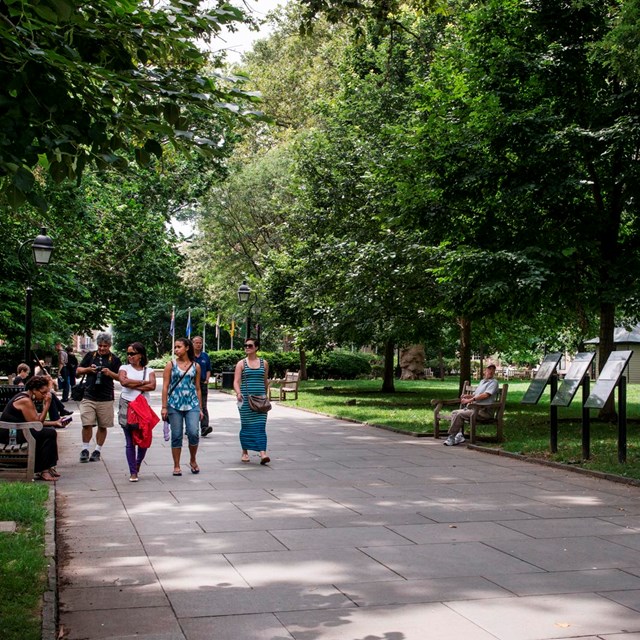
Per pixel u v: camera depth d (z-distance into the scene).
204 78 4.80
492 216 17.28
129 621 4.66
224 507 8.17
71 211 22.08
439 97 17.56
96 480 9.91
